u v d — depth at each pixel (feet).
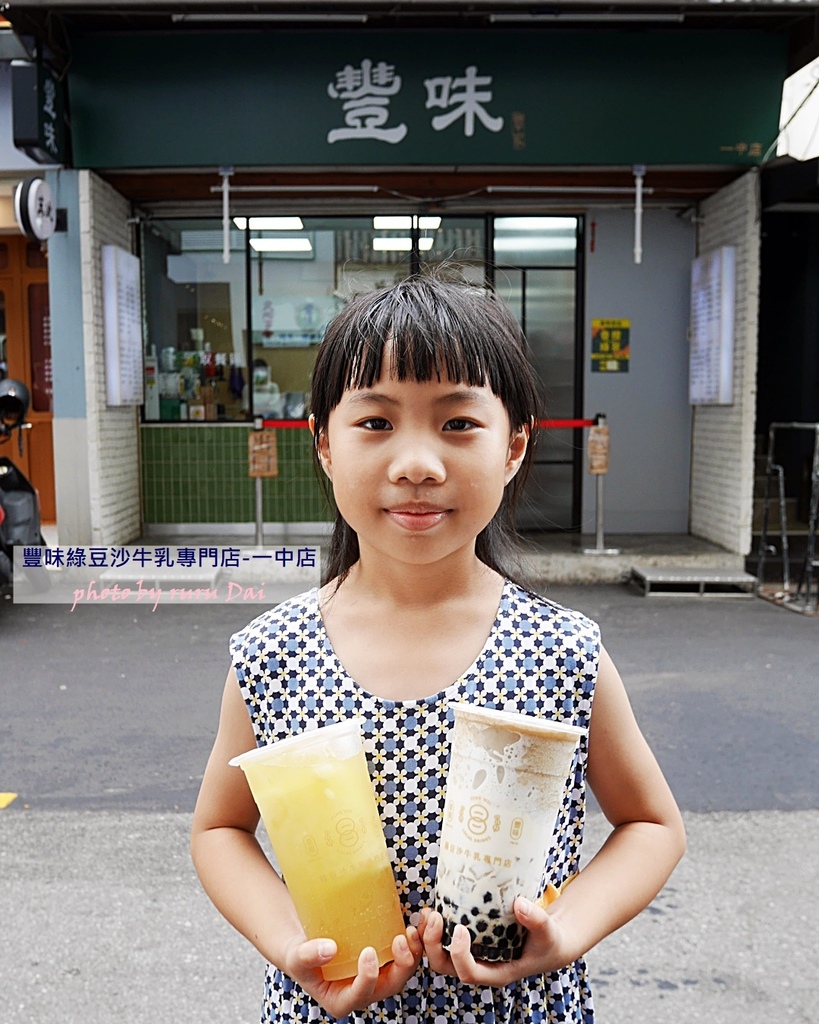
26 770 13.65
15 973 8.96
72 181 25.58
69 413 26.30
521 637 4.12
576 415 30.81
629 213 30.04
